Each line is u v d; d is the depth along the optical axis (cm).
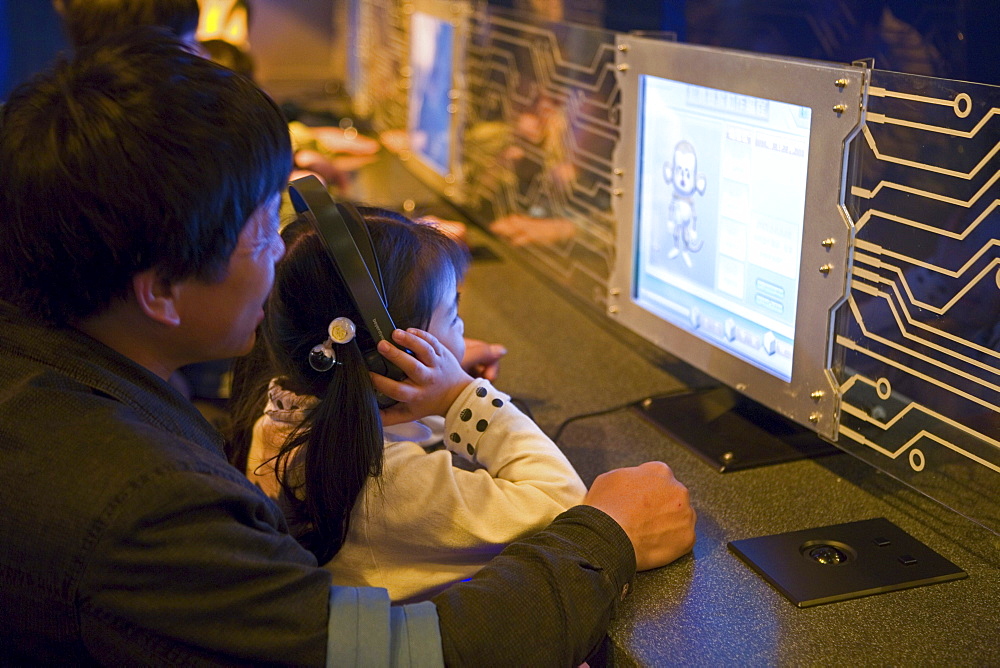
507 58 179
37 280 69
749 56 102
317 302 90
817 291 98
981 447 88
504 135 184
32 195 66
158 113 65
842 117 91
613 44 134
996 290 84
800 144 98
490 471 98
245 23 263
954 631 82
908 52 104
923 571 90
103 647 66
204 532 65
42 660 69
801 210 99
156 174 65
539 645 73
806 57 120
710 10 138
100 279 68
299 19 346
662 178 124
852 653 79
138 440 66
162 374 79
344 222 86
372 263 89
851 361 99
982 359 86
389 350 89
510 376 137
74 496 64
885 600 86
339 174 225
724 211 111
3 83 338
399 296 94
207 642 66
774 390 108
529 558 79
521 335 152
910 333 93
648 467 96
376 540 91
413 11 232
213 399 217
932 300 90
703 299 119
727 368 115
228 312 73
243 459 106
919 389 93
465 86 202
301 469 96
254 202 70
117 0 167
